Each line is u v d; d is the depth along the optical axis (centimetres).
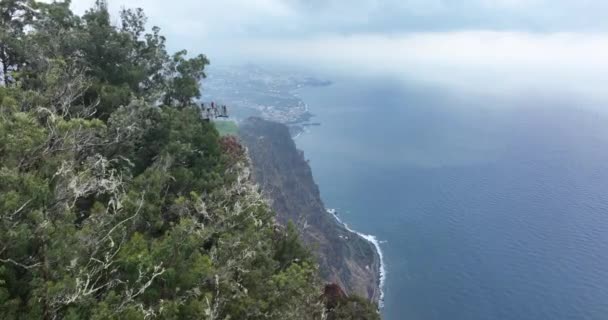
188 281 2112
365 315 3681
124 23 4528
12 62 3522
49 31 3725
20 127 2073
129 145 3173
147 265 1953
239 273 2577
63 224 1883
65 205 2047
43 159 2152
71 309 1560
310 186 16012
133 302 1797
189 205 3044
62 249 1748
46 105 2812
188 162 3841
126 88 3750
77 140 2505
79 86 3117
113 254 1936
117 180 2648
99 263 1914
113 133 3094
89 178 2269
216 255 2589
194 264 2200
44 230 1745
